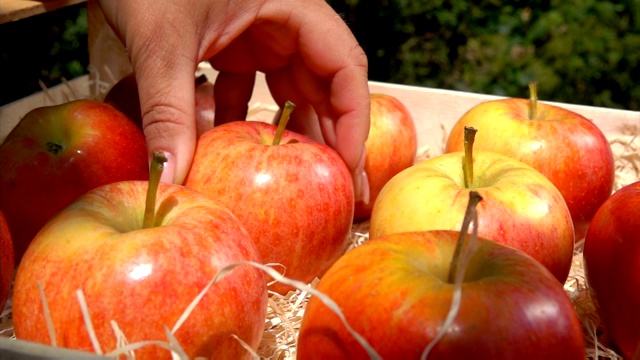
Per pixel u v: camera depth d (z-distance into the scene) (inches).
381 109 15.5
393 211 11.2
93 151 12.3
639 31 33.9
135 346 7.6
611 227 10.7
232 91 15.3
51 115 12.8
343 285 7.9
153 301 8.1
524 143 13.5
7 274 10.5
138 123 15.8
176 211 9.3
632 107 33.7
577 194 13.5
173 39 11.5
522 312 7.4
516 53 34.8
